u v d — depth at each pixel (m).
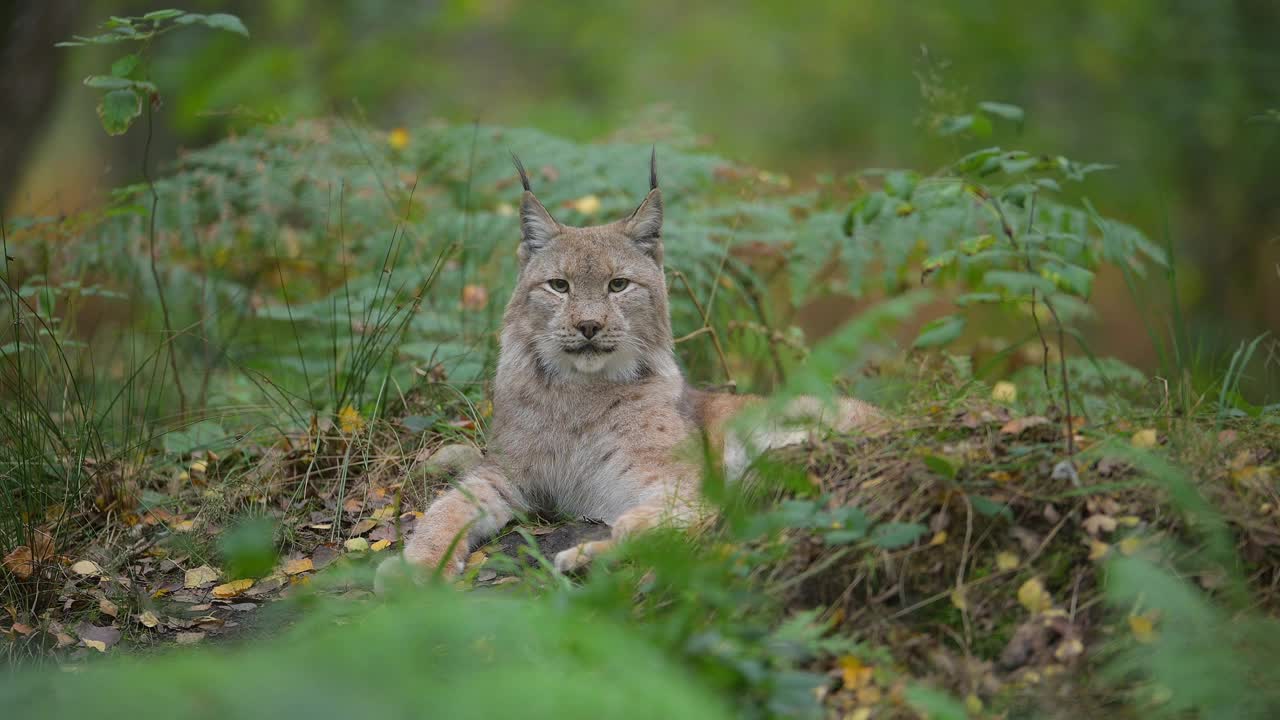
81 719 4.18
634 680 4.97
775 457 7.84
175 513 9.87
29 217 13.38
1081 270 8.27
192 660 4.41
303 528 9.54
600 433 9.84
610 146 15.21
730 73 30.42
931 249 12.71
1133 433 7.75
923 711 6.04
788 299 14.81
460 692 4.65
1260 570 6.65
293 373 12.35
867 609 6.73
